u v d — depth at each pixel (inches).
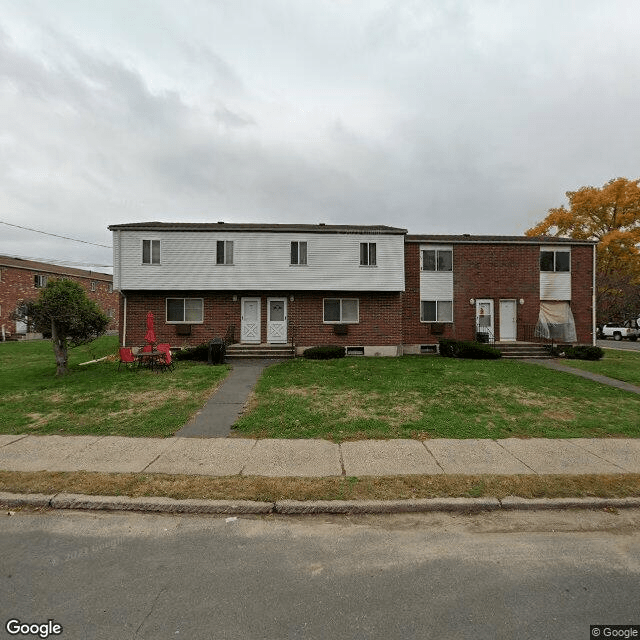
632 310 1427.2
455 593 113.8
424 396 356.2
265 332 698.8
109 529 149.2
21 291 1353.3
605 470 201.2
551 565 128.3
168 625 100.5
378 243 699.4
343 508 162.9
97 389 379.6
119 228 661.3
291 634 97.5
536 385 410.9
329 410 309.0
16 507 165.3
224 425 273.7
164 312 685.3
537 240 782.5
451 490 176.4
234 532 147.6
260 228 682.2
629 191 1261.1
